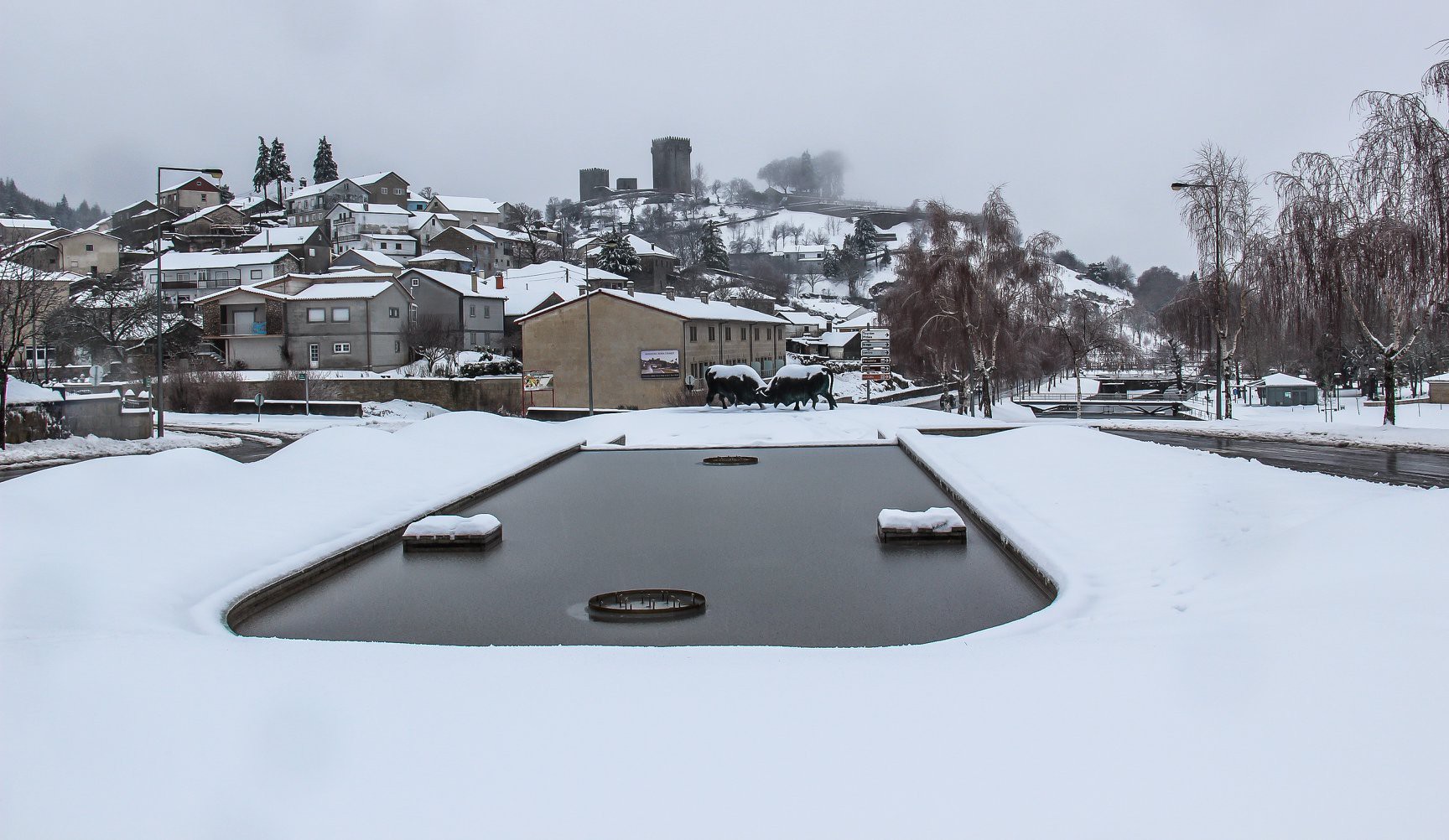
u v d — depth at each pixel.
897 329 52.69
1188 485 14.42
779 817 4.52
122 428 37.66
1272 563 8.84
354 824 4.55
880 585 11.03
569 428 33.72
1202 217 37.75
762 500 17.58
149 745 5.31
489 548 13.46
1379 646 5.76
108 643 7.01
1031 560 11.55
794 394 41.28
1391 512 8.50
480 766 5.04
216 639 7.51
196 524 12.55
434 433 24.03
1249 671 5.75
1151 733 5.11
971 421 36.34
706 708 5.77
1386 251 26.86
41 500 11.66
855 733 5.36
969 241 46.00
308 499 15.25
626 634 9.15
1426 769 4.44
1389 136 26.70
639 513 16.27
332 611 10.17
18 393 34.59
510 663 6.77
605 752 5.18
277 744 5.33
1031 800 4.56
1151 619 7.88
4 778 4.98
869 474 21.03
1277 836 4.13
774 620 9.57
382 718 5.65
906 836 4.34
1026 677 6.11
